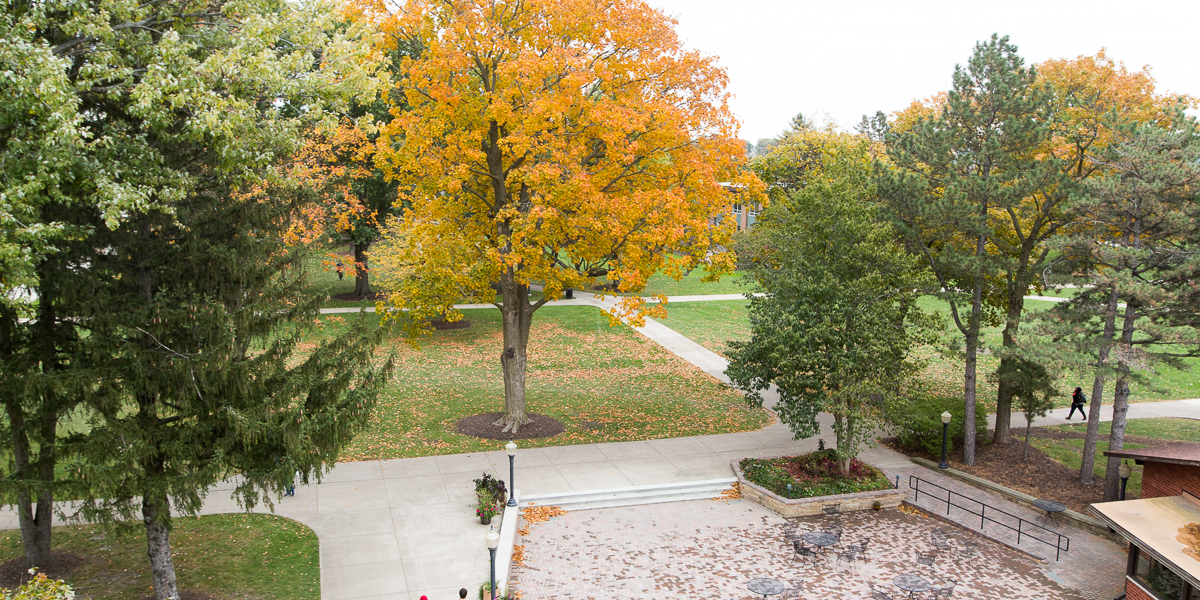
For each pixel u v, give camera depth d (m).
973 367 23.91
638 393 30.45
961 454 25.09
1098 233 20.98
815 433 21.06
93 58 10.88
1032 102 21.39
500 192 23.12
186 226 12.98
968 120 22.41
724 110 22.27
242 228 13.35
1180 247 19.88
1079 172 23.12
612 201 20.25
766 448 24.59
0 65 10.17
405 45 24.88
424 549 17.20
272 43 12.81
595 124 20.70
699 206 22.86
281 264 13.76
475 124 21.44
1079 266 21.73
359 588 15.46
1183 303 19.30
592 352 36.50
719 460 23.39
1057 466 23.97
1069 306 21.59
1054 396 24.67
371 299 43.91
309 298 13.81
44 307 12.66
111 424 12.15
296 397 14.15
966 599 16.02
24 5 11.14
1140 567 16.38
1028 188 20.78
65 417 13.30
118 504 12.74
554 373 33.09
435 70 19.88
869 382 19.73
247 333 13.12
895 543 18.69
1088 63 22.89
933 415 25.06
